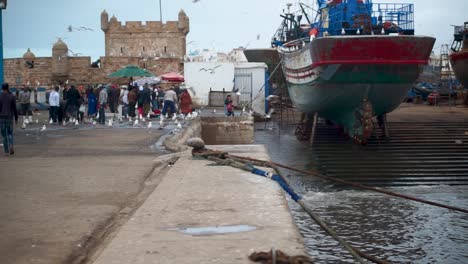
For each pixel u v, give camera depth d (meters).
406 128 30.00
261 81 39.25
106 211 7.00
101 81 53.91
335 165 21.97
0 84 23.50
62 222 6.36
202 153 11.14
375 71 24.44
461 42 47.84
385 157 23.33
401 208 15.27
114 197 8.08
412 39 23.86
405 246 11.89
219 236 5.11
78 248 5.33
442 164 21.92
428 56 24.61
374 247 11.85
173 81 48.28
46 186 9.08
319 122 33.34
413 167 21.47
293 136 30.78
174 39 68.88
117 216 6.87
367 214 14.66
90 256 5.25
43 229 6.02
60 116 26.80
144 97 32.06
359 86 25.08
